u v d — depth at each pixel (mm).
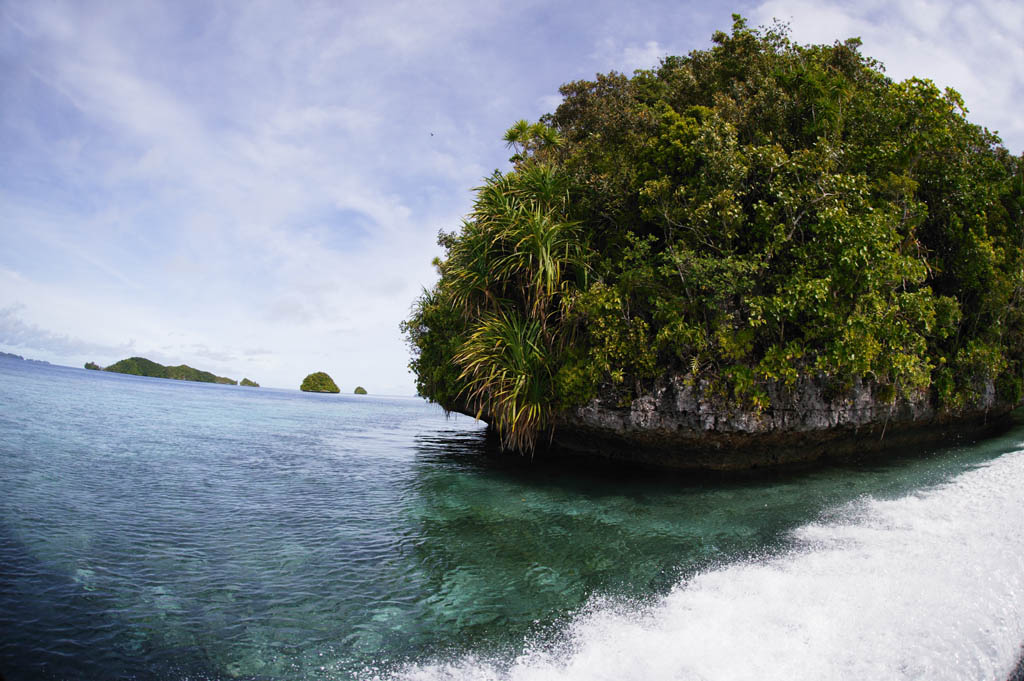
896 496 8539
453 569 5973
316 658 4035
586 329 11000
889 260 9656
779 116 11711
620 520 7977
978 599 4484
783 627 4367
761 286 10188
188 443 13914
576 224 11359
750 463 10977
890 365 10508
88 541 5965
